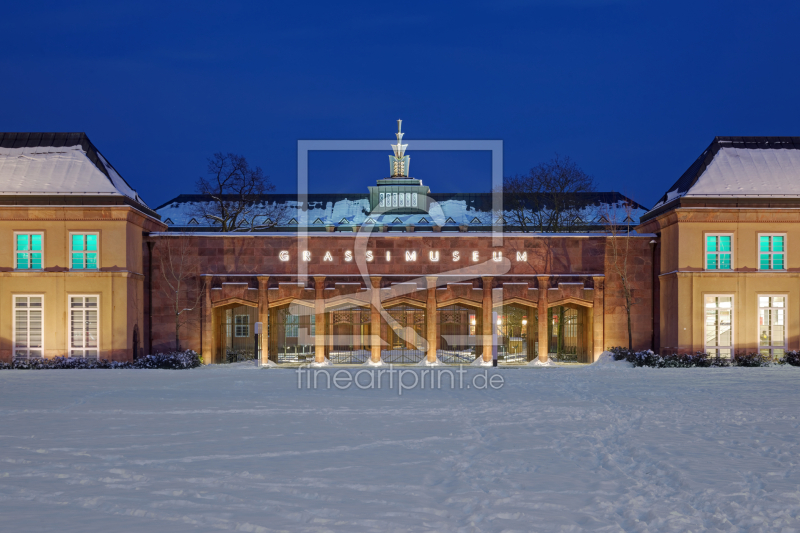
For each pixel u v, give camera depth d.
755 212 36.56
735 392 22.70
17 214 36.09
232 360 43.47
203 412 17.64
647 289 40.22
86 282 36.12
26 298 36.25
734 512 8.32
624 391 23.12
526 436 13.87
